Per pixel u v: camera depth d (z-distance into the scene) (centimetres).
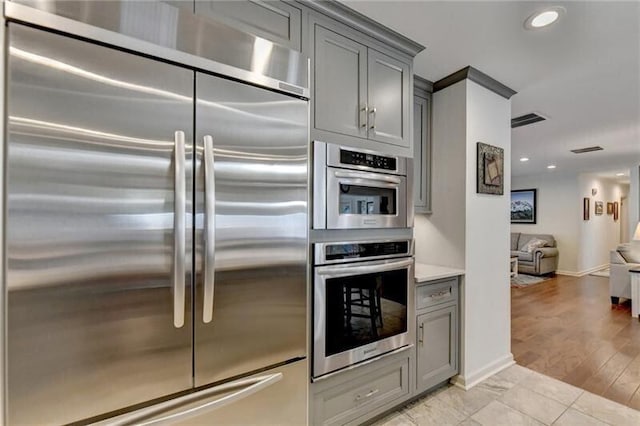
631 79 250
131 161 96
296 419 131
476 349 243
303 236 133
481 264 247
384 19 175
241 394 113
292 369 130
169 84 103
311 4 158
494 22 178
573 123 361
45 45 85
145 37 99
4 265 81
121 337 95
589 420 198
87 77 90
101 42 92
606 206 820
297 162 132
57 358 87
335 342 164
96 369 92
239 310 116
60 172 86
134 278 96
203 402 107
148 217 98
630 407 211
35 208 84
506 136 270
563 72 237
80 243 89
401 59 200
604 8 166
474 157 241
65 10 88
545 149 490
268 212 123
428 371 216
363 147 180
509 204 273
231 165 114
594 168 662
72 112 88
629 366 269
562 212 722
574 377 250
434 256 254
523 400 218
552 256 689
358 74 178
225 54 114
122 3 96
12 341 82
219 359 112
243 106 118
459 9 167
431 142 257
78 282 89
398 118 199
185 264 103
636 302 397
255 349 120
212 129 110
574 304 461
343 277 168
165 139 101
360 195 178
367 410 182
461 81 237
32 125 83
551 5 165
